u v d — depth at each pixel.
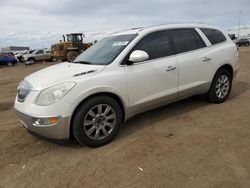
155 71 4.20
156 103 4.35
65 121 3.38
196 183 2.75
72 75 3.56
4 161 3.43
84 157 3.44
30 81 3.72
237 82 7.83
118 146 3.70
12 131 4.48
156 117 4.81
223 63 5.26
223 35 5.56
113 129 3.83
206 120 4.54
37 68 20.98
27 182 2.95
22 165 3.32
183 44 4.72
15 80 12.55
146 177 2.90
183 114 4.90
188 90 4.73
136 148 3.60
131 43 4.09
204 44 5.04
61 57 25.80
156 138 3.89
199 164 3.10
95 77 3.62
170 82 4.43
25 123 3.60
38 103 3.39
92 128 3.61
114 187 2.77
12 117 5.34
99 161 3.31
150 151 3.49
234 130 4.04
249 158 3.18
